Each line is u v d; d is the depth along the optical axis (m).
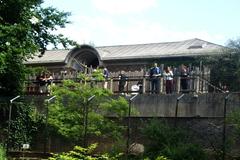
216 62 29.12
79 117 22.75
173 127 21.28
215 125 21.52
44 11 28.45
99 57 36.84
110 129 22.44
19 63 27.25
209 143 21.36
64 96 23.48
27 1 27.25
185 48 36.47
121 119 22.77
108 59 36.81
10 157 21.66
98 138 23.11
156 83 25.17
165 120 22.20
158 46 38.78
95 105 23.06
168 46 38.16
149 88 25.55
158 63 35.31
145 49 38.22
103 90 23.45
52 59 39.22
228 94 21.67
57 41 28.80
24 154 22.55
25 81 28.59
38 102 26.05
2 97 26.41
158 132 20.53
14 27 25.98
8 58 25.83
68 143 23.59
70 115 22.81
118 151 20.75
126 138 22.09
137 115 23.02
